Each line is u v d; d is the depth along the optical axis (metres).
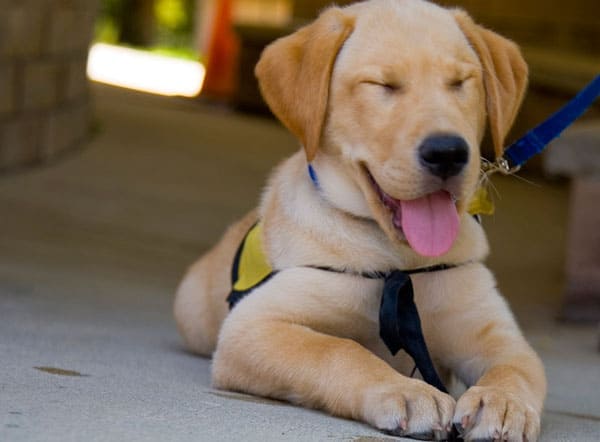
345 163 4.84
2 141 14.00
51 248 10.66
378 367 4.37
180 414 4.02
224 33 26.66
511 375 4.42
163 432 3.68
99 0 18.25
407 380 4.25
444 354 5.10
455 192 4.46
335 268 4.94
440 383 4.62
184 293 6.35
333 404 4.38
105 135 18.02
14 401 3.92
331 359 4.48
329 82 4.88
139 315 7.97
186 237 12.05
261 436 3.79
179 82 30.45
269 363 4.63
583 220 9.47
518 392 4.24
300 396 4.54
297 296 4.93
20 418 3.66
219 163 16.78
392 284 4.73
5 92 13.93
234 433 3.79
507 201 15.92
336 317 4.96
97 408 3.94
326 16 5.04
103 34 42.06
